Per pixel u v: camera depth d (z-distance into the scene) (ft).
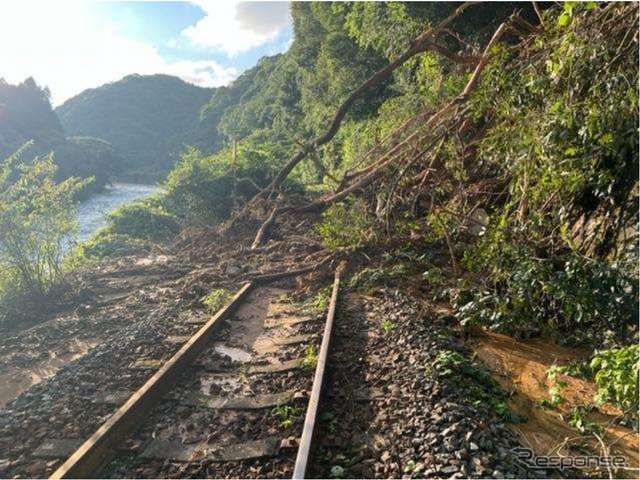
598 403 17.51
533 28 37.06
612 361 16.99
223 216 66.80
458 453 14.51
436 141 39.55
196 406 18.31
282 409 17.60
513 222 27.66
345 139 106.11
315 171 118.73
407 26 67.15
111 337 26.40
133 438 16.34
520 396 19.80
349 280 34.19
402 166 44.55
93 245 53.47
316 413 16.30
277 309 30.27
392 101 74.18
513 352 23.70
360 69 111.14
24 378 22.79
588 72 23.77
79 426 17.21
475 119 36.60
